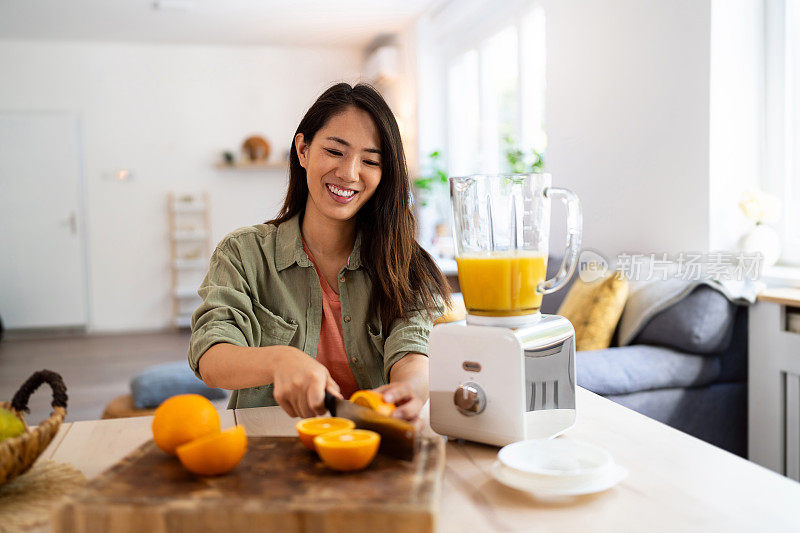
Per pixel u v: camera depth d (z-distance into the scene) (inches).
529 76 180.5
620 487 30.3
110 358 217.3
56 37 257.3
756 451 92.9
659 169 116.3
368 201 52.6
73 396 169.6
